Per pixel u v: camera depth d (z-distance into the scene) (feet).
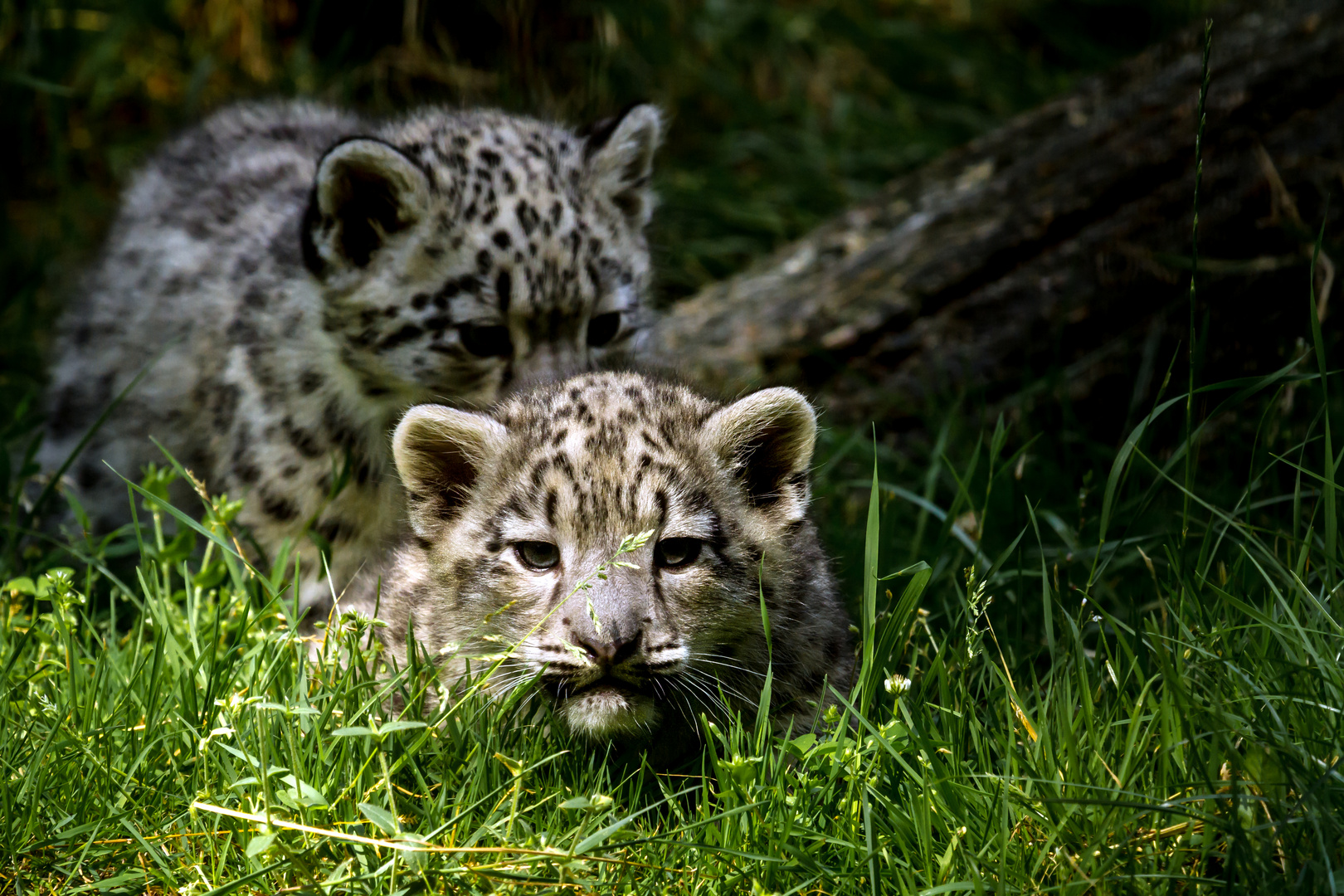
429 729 25.13
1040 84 65.41
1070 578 34.12
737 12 68.18
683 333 48.98
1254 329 41.70
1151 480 38.29
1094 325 43.83
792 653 28.91
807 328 46.62
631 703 26.61
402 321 35.04
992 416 43.83
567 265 35.47
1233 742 24.25
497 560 27.94
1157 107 45.14
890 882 23.08
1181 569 28.76
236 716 25.50
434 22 58.08
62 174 58.03
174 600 32.37
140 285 40.91
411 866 22.33
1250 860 21.48
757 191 61.00
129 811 24.41
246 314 36.78
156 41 64.39
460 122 39.50
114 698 27.55
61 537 40.42
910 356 45.60
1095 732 25.25
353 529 36.35
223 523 33.40
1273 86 43.19
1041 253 45.32
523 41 56.95
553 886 22.24
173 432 38.22
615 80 60.95
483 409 32.17
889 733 25.20
